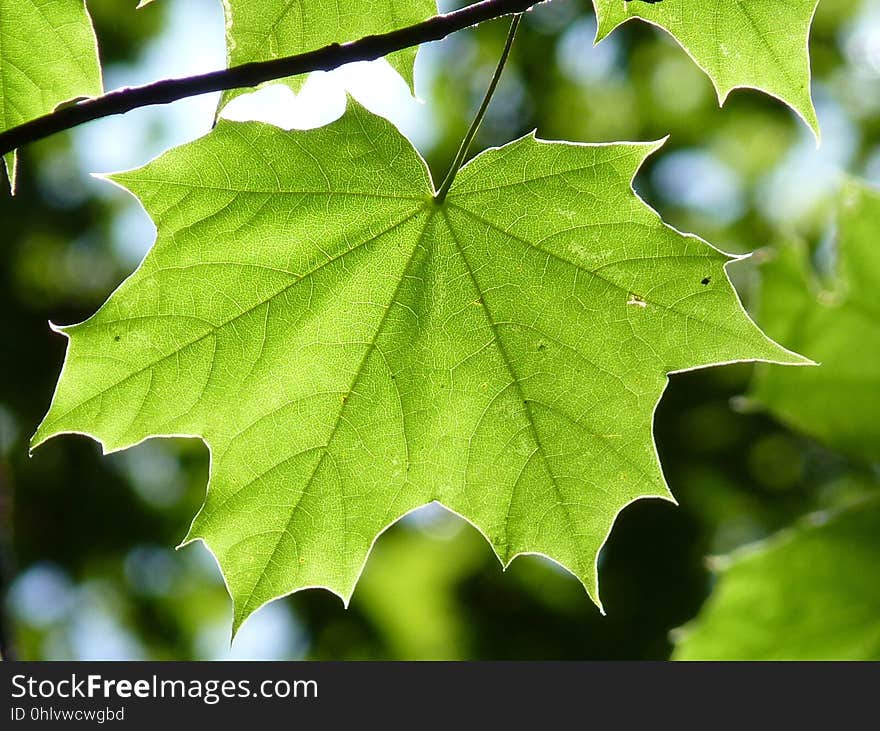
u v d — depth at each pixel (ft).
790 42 8.19
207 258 8.03
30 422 25.80
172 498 25.63
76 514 25.05
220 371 8.34
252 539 8.64
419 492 8.88
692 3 8.11
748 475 25.71
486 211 8.27
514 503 8.80
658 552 25.07
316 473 8.73
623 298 8.21
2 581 11.28
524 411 8.70
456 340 8.68
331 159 7.96
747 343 8.00
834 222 11.59
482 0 7.11
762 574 11.37
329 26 7.86
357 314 8.61
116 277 28.09
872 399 11.47
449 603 25.63
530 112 29.58
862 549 11.09
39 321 26.91
